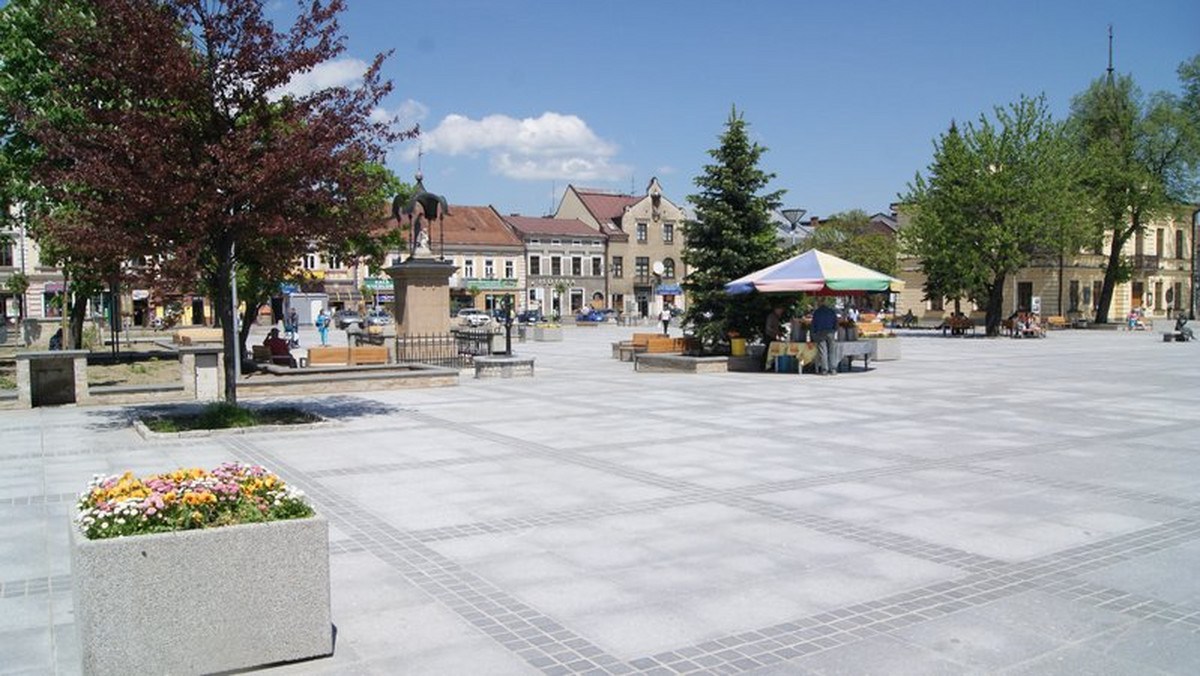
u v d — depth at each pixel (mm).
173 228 11664
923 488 8711
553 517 7613
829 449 10922
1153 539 6910
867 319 44531
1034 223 41812
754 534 7055
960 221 43656
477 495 8461
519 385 19312
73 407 15602
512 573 6117
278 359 22156
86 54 11664
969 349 33375
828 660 4680
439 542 6871
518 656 4742
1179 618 5266
